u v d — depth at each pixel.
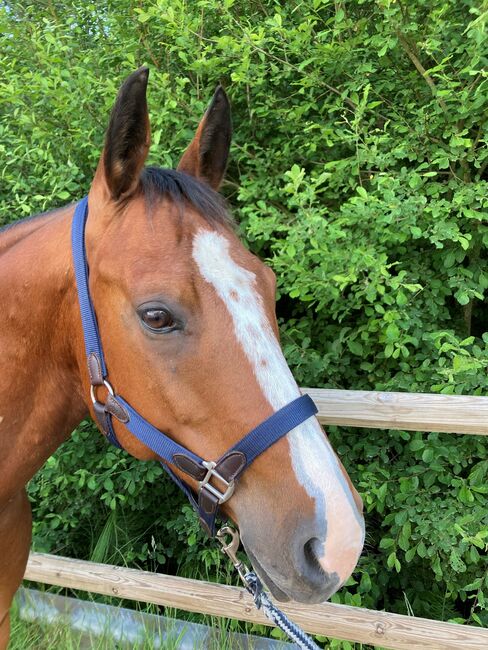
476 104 1.86
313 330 2.52
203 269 0.99
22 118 2.31
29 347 1.24
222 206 1.12
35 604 2.50
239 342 0.97
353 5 2.29
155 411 1.04
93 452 2.61
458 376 1.91
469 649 1.70
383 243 2.15
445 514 1.96
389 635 1.79
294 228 1.96
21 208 2.54
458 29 2.10
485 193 1.90
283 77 2.41
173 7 2.13
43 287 1.20
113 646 2.19
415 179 1.94
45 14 2.84
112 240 1.05
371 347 2.38
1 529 1.39
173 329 0.98
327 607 1.87
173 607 2.19
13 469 1.28
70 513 2.69
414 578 2.46
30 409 1.27
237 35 2.24
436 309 2.15
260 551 0.97
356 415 1.73
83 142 2.33
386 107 2.38
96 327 1.10
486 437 2.07
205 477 1.02
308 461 0.95
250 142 2.56
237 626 2.28
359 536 0.93
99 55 2.63
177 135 2.29
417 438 2.04
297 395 1.00
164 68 2.56
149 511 2.89
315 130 2.38
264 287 1.05
